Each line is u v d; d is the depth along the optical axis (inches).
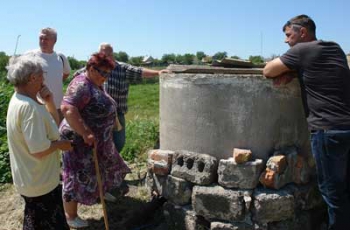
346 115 132.6
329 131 132.0
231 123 149.6
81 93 150.3
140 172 232.4
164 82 167.2
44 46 211.9
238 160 145.5
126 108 213.9
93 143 150.6
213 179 153.3
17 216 183.5
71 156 157.9
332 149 133.2
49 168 129.6
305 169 153.2
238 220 146.6
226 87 148.4
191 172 154.4
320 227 160.6
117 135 211.0
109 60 153.7
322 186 139.2
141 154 264.7
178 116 160.2
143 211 170.7
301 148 156.0
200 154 154.2
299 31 145.0
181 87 157.8
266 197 142.9
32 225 131.1
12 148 126.6
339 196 136.7
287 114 150.6
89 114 154.2
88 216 180.4
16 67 122.4
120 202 193.2
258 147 149.3
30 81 123.2
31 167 126.0
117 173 165.8
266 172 145.4
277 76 144.8
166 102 166.4
